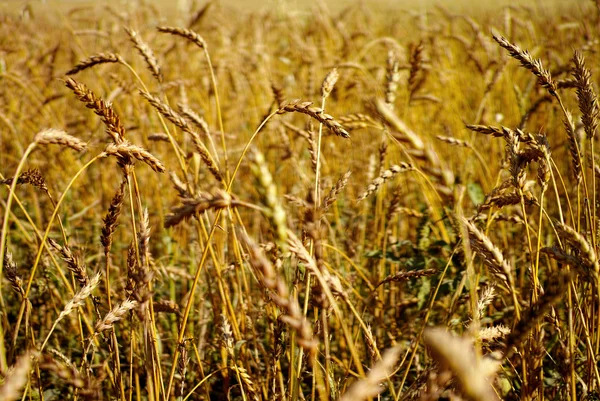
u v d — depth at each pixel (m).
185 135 3.98
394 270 3.85
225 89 6.99
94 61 2.84
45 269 3.31
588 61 6.28
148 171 5.49
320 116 2.17
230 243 3.77
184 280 3.97
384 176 2.21
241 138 6.20
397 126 1.25
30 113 6.76
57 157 5.37
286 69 8.49
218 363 3.46
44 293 3.65
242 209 5.07
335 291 1.73
